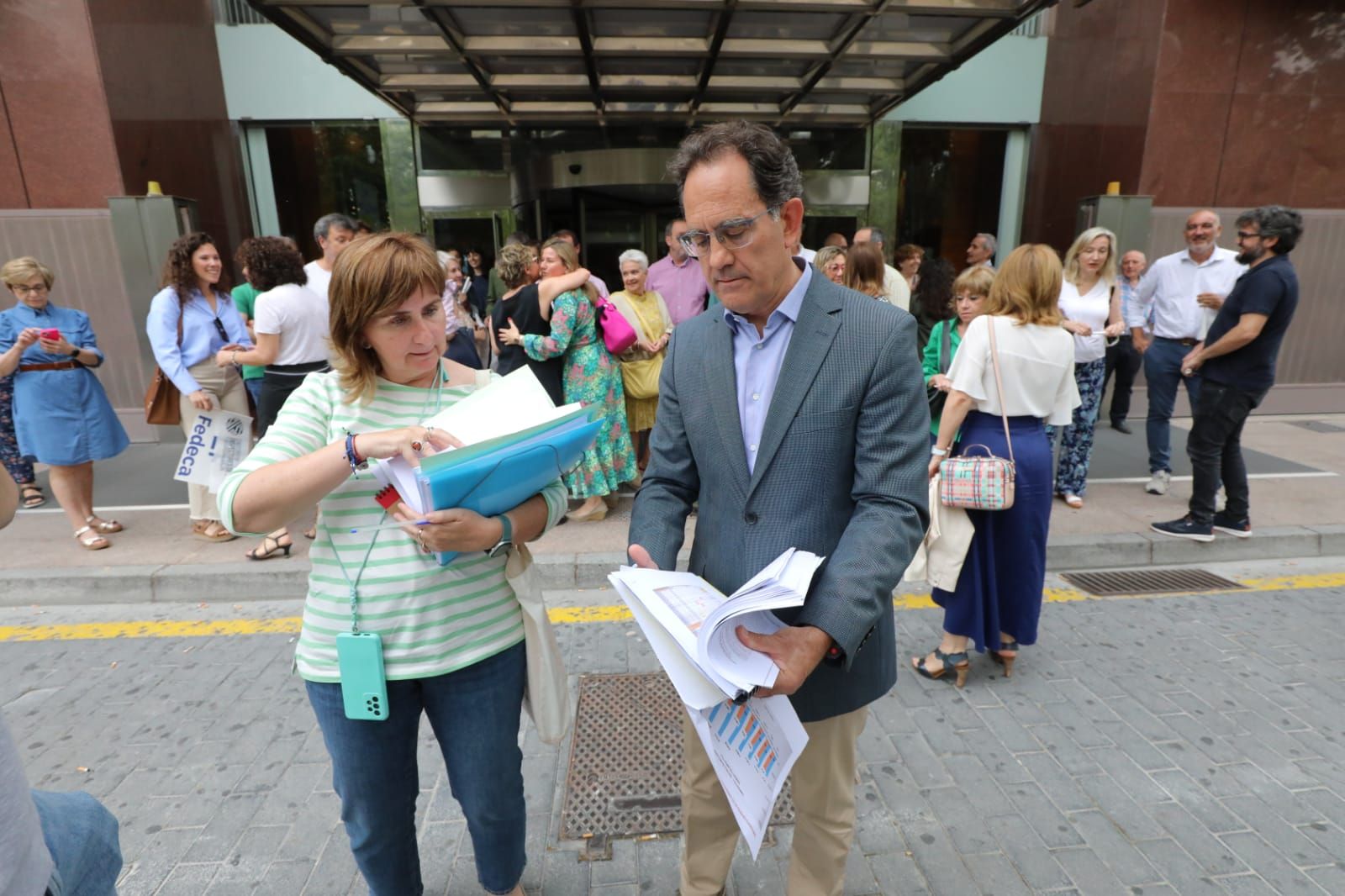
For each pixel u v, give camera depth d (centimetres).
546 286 419
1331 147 690
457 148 854
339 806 236
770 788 133
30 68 595
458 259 750
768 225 130
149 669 318
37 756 261
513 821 176
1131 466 582
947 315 449
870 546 133
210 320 419
